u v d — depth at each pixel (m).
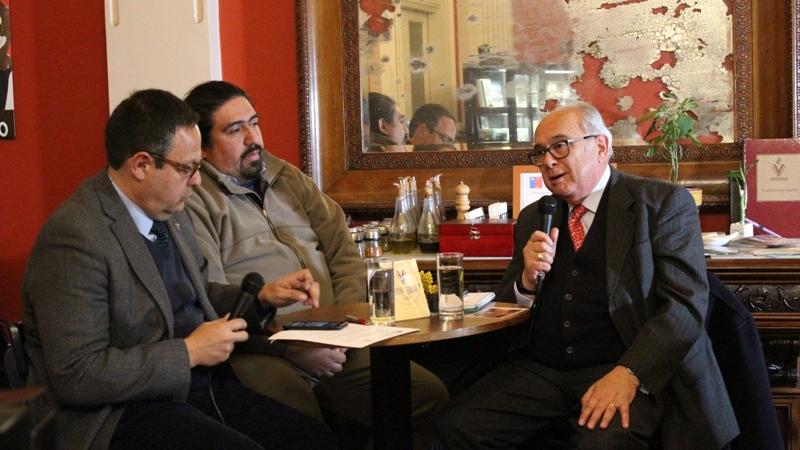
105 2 3.95
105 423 2.20
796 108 3.51
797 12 3.49
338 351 2.78
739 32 3.61
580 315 2.67
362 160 3.90
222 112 2.98
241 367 2.79
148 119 2.27
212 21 3.84
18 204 4.27
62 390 2.13
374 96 3.89
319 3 3.88
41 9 4.19
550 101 3.78
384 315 2.46
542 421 2.69
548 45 3.77
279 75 3.94
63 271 2.16
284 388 2.81
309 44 3.86
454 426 2.62
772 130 3.60
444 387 3.08
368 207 3.85
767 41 3.58
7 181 4.27
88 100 4.17
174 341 2.26
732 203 3.48
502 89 3.81
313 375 2.85
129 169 2.29
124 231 2.28
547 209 2.66
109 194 2.30
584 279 2.68
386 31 3.88
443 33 3.84
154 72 3.91
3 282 4.26
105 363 2.15
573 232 2.74
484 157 3.81
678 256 2.53
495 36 3.80
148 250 2.34
